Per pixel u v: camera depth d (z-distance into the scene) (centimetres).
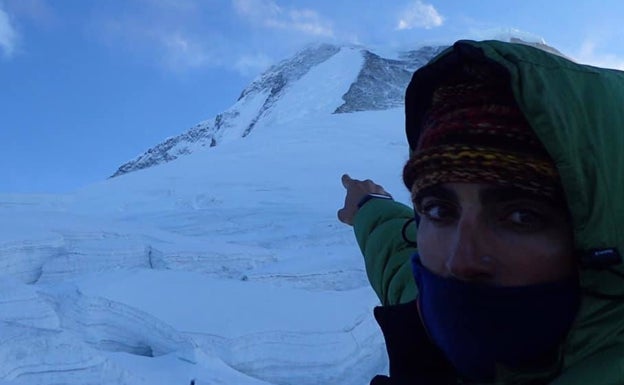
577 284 96
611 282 89
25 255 1035
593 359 89
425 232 109
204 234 1772
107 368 571
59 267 1074
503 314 97
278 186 2686
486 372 102
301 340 706
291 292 838
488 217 98
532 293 96
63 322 721
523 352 98
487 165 94
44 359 544
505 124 95
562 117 88
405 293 155
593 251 88
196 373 608
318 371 693
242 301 765
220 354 659
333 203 2323
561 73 92
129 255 1152
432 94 111
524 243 96
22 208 2295
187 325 689
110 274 841
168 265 1148
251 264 1205
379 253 174
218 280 852
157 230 1380
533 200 95
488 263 97
